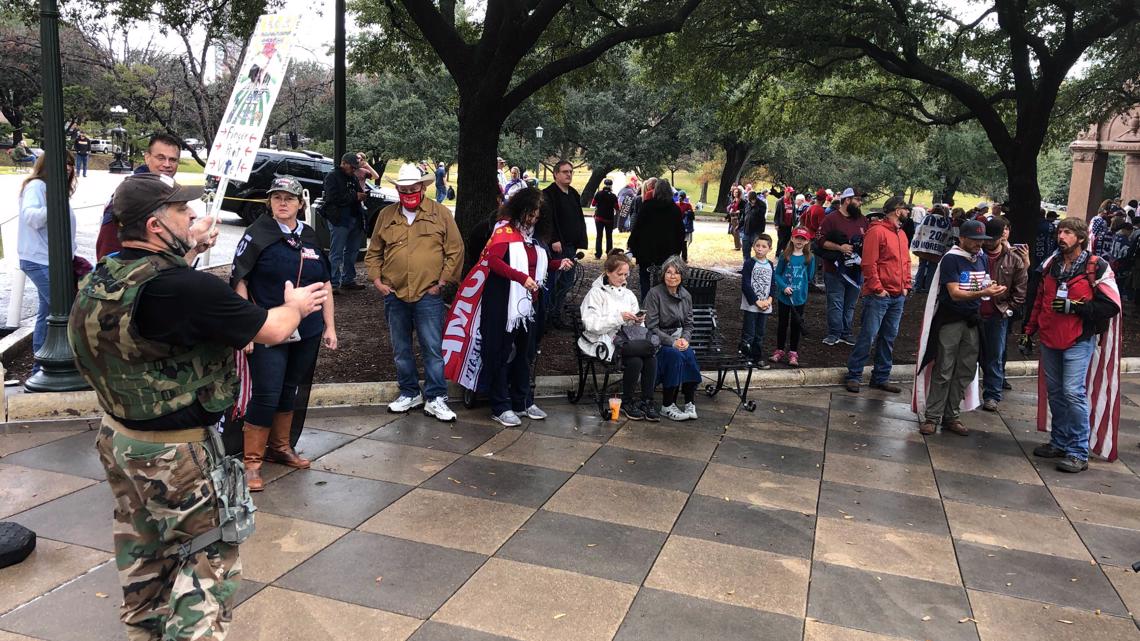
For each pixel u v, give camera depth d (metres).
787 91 16.45
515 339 6.05
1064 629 3.62
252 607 3.41
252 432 4.59
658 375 6.43
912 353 9.44
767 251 7.98
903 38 11.12
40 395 5.56
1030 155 11.71
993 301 7.20
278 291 4.64
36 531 3.99
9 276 10.74
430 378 6.05
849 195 9.43
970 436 6.55
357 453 5.32
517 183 14.80
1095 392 6.09
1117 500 5.29
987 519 4.84
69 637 3.15
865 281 7.60
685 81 15.34
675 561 4.04
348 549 3.98
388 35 12.85
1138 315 13.12
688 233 20.48
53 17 5.45
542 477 5.08
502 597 3.61
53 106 5.54
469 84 9.26
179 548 2.59
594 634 3.36
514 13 8.66
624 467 5.34
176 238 2.51
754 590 3.80
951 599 3.83
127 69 23.14
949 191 43.41
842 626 3.53
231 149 5.57
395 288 5.96
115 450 2.52
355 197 10.16
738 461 5.58
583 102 38.06
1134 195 23.92
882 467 5.66
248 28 11.23
